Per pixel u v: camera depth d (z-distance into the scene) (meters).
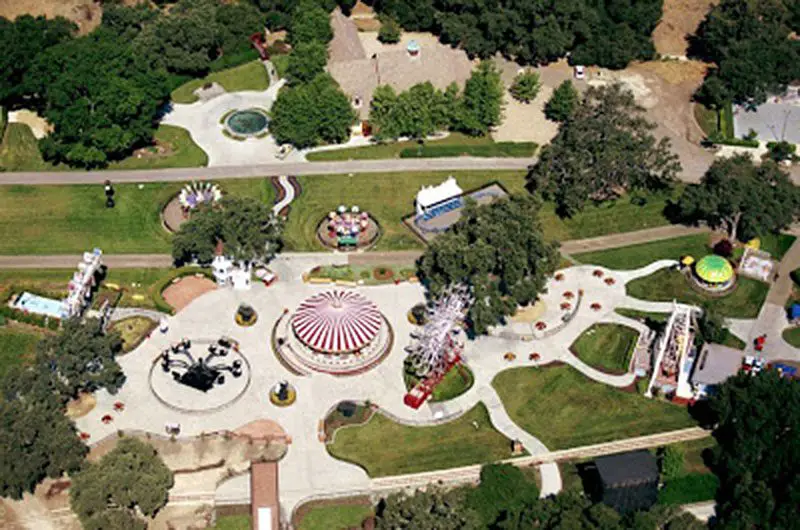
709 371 192.62
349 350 195.00
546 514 160.88
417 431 185.38
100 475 164.62
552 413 189.88
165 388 190.25
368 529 168.88
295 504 172.50
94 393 189.25
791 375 198.62
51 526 167.75
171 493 172.75
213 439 181.62
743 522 162.25
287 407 188.38
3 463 165.00
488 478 169.50
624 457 172.25
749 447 173.00
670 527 160.50
